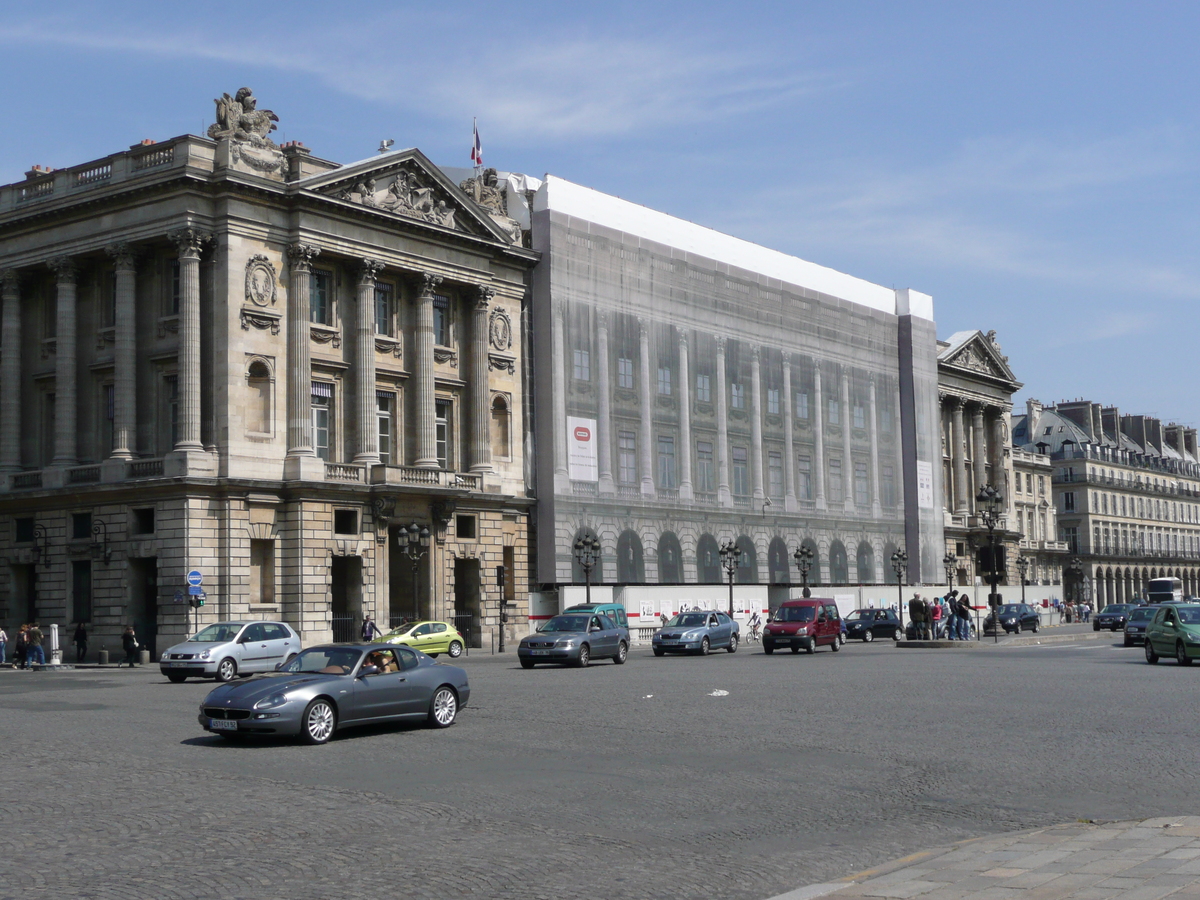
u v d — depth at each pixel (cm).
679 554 8631
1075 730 2519
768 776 1997
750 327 9450
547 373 7912
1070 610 13350
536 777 2009
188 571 6128
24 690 4200
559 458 7881
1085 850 1298
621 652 5447
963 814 1655
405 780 1986
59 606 6650
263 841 1495
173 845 1473
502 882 1286
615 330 8331
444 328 7619
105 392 6850
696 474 8862
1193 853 1257
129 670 5725
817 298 10175
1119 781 1881
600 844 1476
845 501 10300
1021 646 6800
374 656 2648
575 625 5334
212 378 6384
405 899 1220
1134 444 19038
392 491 6788
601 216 8350
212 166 6456
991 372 13438
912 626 7400
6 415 6994
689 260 8950
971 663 4959
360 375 6912
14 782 1961
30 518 6831
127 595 6369
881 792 1834
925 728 2603
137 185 6431
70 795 1834
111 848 1459
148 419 6600
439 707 2734
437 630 6103
